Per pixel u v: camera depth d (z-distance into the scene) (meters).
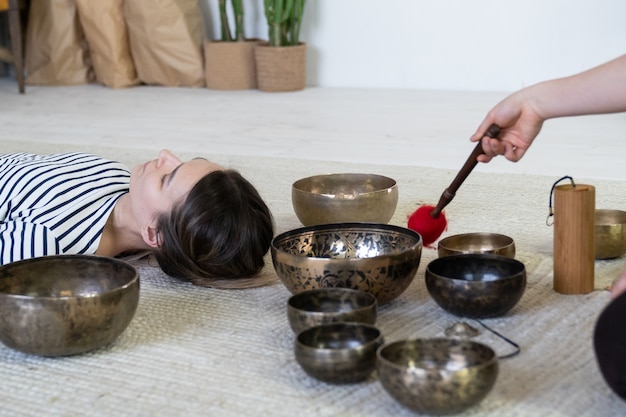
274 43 4.62
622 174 2.64
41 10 4.98
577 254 1.64
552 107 1.55
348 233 1.81
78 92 4.79
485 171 2.73
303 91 4.68
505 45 4.45
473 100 4.25
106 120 3.92
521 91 1.58
